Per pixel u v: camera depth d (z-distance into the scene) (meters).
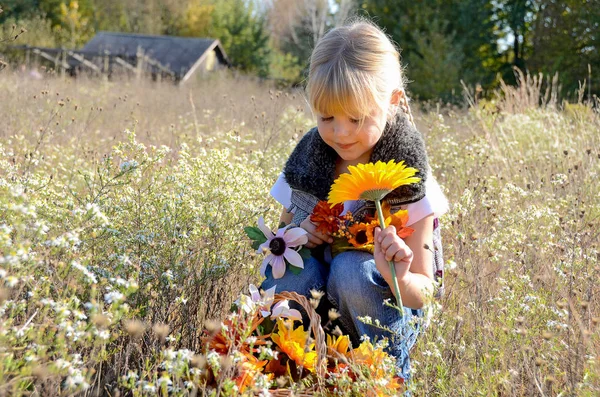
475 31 27.11
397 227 2.35
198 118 7.79
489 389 2.06
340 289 2.35
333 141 2.38
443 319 2.51
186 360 1.84
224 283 2.79
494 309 2.59
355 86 2.26
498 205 3.71
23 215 1.98
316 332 2.09
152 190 3.00
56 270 2.19
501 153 5.58
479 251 2.90
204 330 2.43
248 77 20.73
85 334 1.83
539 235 3.25
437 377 2.25
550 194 4.03
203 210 2.93
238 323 2.07
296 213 2.69
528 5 28.31
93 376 2.18
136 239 2.65
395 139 2.46
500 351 2.21
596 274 2.71
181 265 2.64
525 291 2.58
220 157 3.28
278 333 2.24
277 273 2.46
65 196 3.08
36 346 1.88
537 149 5.87
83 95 9.86
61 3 37.88
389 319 2.32
